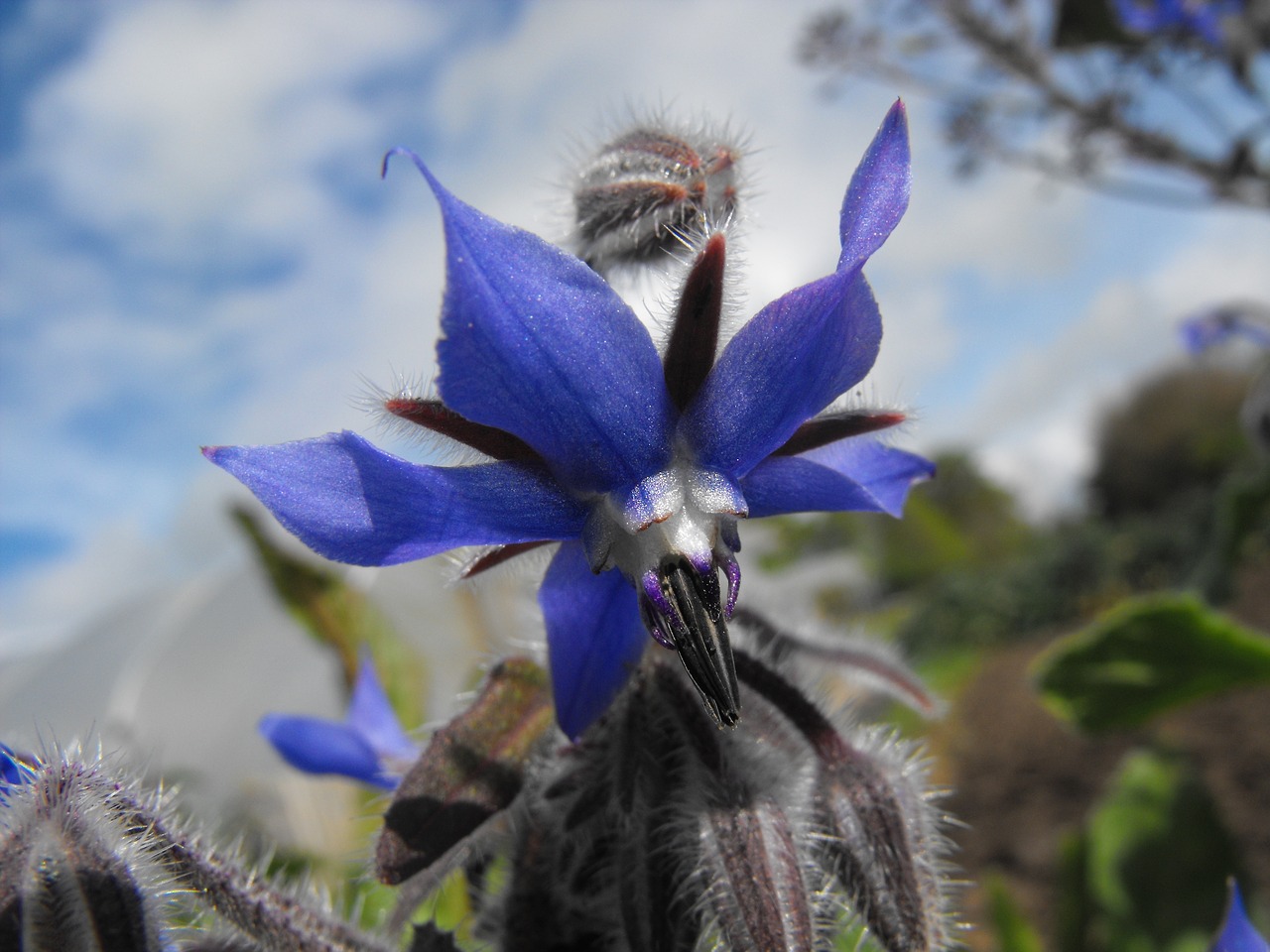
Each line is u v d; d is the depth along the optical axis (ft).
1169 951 0.57
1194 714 1.22
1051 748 1.29
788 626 0.18
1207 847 0.59
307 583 0.30
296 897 0.15
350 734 0.22
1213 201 0.62
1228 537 0.62
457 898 0.25
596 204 0.16
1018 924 0.49
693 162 0.15
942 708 0.18
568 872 0.15
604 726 0.15
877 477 0.15
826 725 0.15
